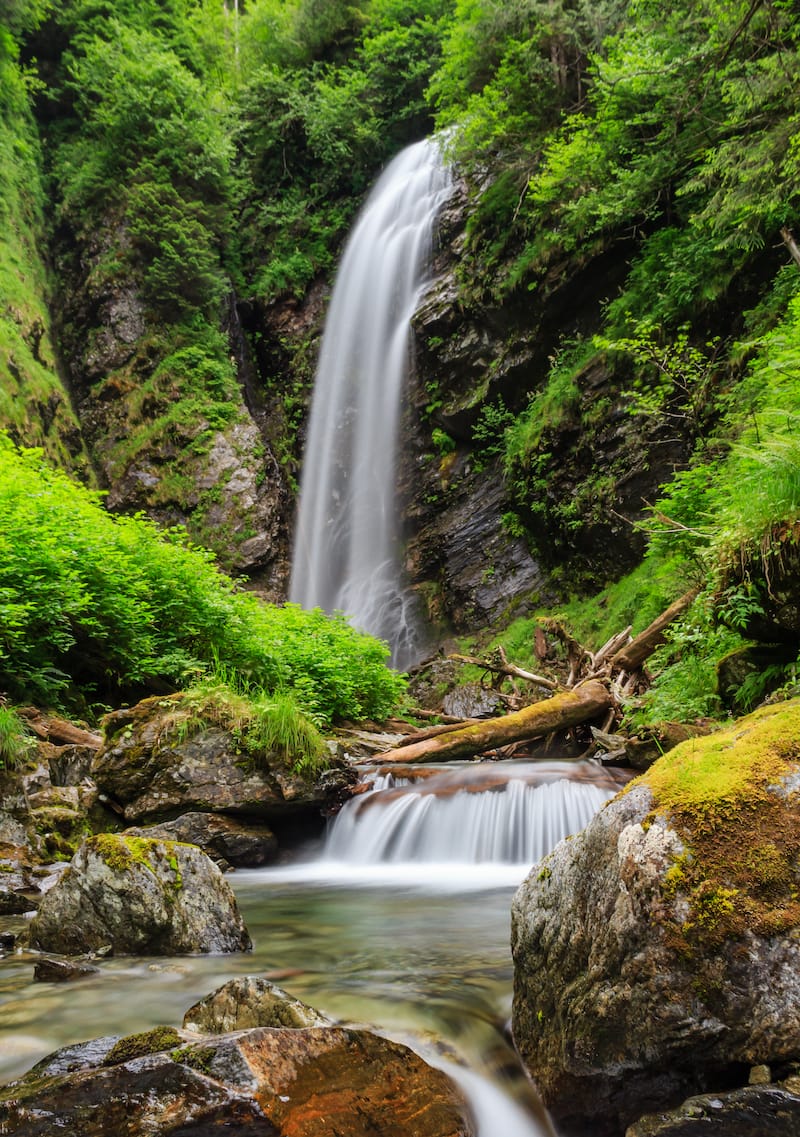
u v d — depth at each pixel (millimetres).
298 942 3732
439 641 18609
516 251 18859
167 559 9203
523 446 17031
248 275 27141
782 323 10922
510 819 6613
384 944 3676
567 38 18047
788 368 7598
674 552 10211
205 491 21562
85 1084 1958
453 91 20000
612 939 2023
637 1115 1978
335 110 26734
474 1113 2102
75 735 6980
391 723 11594
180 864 3684
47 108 26047
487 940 3756
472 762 8297
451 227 22016
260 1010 2391
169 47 28062
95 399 22547
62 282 24141
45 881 4941
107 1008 2764
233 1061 1991
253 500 21641
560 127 17922
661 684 8102
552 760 7930
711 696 6742
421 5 27453
